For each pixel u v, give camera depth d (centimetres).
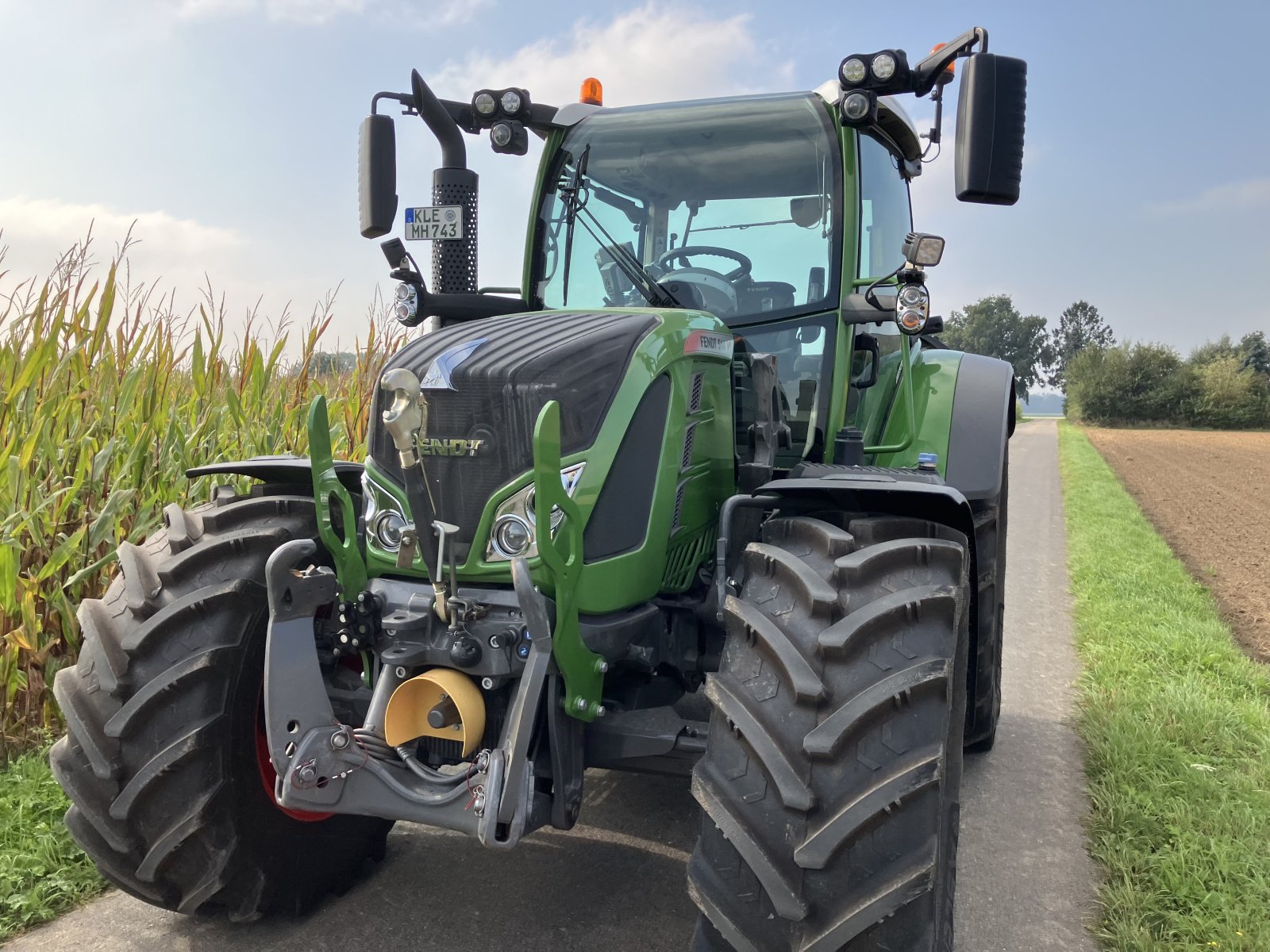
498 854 318
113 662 250
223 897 259
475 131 368
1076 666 545
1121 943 267
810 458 327
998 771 395
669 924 277
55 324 438
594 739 239
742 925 195
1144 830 330
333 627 256
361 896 291
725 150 341
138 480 452
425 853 319
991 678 384
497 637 222
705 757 210
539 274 359
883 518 241
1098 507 1319
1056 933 278
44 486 418
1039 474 1853
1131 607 675
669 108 354
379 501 247
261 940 266
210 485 474
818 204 330
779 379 323
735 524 296
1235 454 3067
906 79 304
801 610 216
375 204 329
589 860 315
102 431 456
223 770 251
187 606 252
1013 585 771
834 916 189
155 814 246
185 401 518
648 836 333
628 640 243
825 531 230
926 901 193
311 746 223
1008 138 273
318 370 607
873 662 205
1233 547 1084
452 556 225
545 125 361
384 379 216
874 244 360
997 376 395
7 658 384
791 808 193
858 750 197
